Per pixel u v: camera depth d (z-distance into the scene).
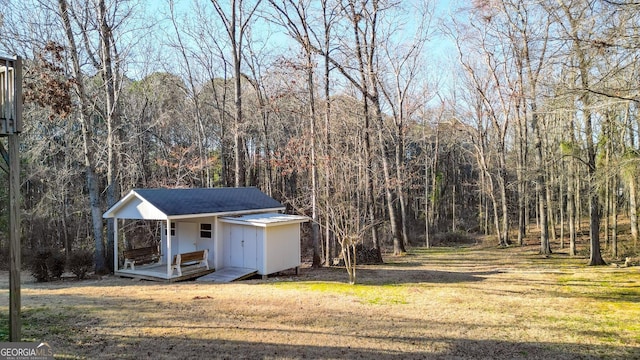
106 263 15.55
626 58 9.56
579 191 25.00
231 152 32.22
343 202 16.70
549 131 26.55
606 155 17.47
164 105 30.58
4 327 7.46
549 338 7.71
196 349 6.71
